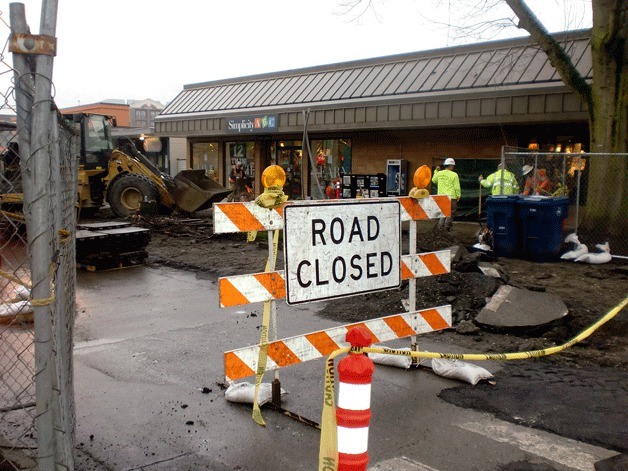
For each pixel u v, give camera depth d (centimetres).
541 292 850
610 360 645
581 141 1648
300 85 2295
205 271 1126
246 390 523
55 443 294
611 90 1227
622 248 1206
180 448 441
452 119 1730
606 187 1233
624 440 457
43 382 286
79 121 1938
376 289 554
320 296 513
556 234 1138
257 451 438
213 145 2714
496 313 748
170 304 886
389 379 586
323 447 309
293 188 2417
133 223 1725
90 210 2028
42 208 278
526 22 1270
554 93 1527
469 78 1770
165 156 3288
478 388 564
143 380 579
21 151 276
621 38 1198
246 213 474
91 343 698
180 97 2817
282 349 500
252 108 2358
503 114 1625
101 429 472
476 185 1838
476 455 433
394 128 1953
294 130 2156
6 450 379
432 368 605
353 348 304
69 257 417
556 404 527
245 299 476
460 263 949
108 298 923
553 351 508
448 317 631
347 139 2203
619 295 872
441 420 493
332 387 309
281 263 1161
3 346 616
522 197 1183
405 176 1992
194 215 1917
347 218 528
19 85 273
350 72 2172
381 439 457
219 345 690
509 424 486
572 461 426
